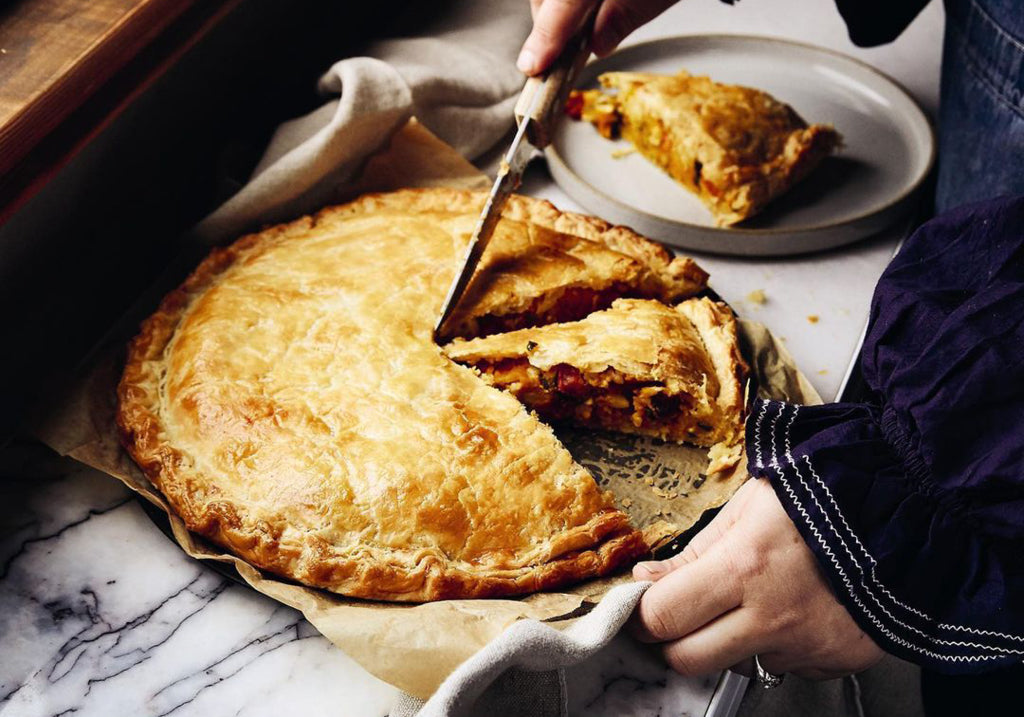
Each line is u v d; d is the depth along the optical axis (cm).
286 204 66
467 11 80
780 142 72
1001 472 43
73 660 49
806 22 88
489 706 46
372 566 51
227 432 55
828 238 68
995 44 59
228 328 59
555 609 50
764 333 62
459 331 62
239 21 67
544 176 73
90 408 57
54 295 60
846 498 45
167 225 68
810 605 46
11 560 52
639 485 57
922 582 45
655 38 84
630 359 58
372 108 66
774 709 54
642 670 50
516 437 56
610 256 65
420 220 66
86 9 56
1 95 52
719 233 67
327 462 53
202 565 52
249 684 48
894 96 78
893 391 46
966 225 49
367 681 49
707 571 47
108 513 54
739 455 57
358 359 58
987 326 45
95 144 59
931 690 61
